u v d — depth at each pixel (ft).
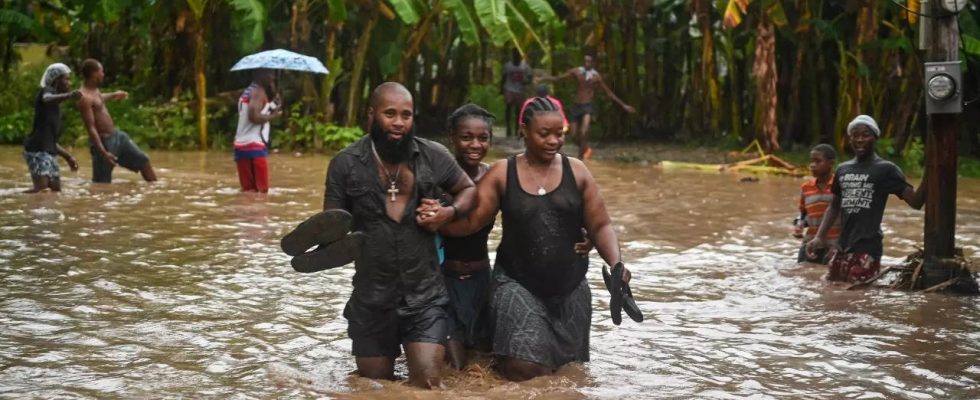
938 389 22.52
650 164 78.23
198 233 41.34
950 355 25.30
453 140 24.88
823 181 37.78
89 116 55.06
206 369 23.30
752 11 84.99
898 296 32.30
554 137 23.07
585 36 93.25
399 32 84.02
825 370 23.91
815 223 37.86
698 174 71.10
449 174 22.48
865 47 76.23
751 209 52.54
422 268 22.16
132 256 36.17
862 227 34.22
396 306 22.09
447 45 95.61
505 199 23.27
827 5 83.46
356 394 21.49
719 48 88.84
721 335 27.12
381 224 21.86
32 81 86.69
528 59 106.01
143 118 82.74
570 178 23.40
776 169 72.13
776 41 85.25
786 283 34.12
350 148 22.16
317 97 83.87
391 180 21.91
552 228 23.12
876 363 24.53
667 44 93.09
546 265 23.25
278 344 25.54
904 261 36.17
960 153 81.41
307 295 30.96
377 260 21.90
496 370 23.54
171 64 88.58
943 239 33.14
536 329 22.82
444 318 22.45
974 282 33.01
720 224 47.21
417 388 21.90
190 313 28.43
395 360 24.44
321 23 89.15
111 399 21.07
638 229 45.37
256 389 21.86
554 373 23.22
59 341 25.27
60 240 38.81
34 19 87.76
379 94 21.86
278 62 56.59
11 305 28.66
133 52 94.58
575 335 23.75
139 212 46.52
